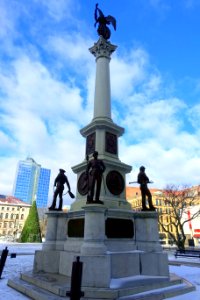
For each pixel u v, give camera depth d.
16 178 190.12
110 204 12.11
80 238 11.17
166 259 10.78
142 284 9.12
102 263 8.88
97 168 10.61
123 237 11.48
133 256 10.48
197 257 26.06
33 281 9.73
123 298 7.84
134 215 12.21
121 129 15.08
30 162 196.75
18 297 8.34
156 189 72.81
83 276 8.77
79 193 13.53
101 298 7.84
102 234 9.70
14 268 14.80
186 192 44.03
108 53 17.53
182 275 13.45
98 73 16.73
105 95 15.84
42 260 11.57
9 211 107.06
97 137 14.31
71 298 6.74
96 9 19.14
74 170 14.22
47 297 7.73
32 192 192.62
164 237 66.38
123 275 9.88
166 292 8.70
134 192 79.19
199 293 9.25
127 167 13.94
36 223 45.34
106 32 18.48
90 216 9.88
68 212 12.36
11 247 34.16
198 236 65.44
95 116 15.34
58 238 12.35
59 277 10.02
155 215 11.94
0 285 10.20
